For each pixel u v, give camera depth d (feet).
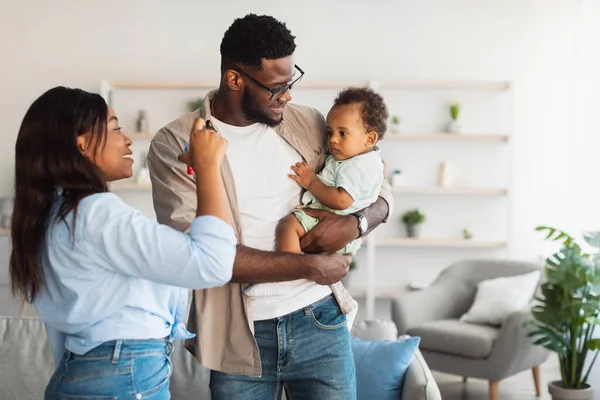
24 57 20.72
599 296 14.21
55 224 5.18
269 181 6.65
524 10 20.59
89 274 5.14
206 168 5.44
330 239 6.56
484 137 19.99
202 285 5.12
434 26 20.66
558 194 20.71
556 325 14.38
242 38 6.21
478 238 20.92
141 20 20.67
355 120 6.93
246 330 6.39
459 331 15.21
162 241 5.00
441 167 20.66
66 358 5.33
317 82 20.03
